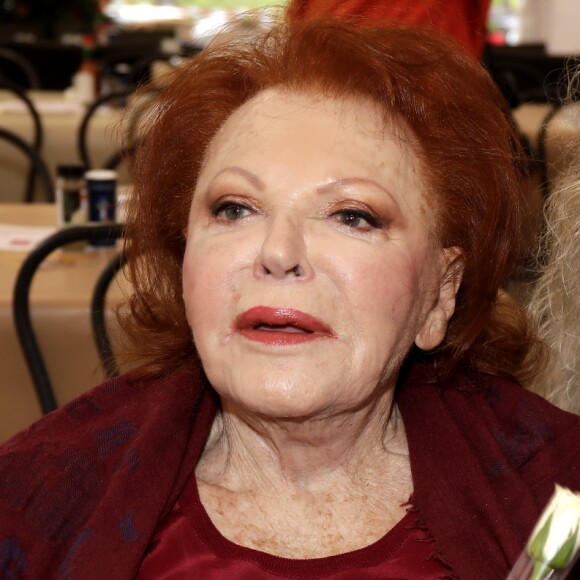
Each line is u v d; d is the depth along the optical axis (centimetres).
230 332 115
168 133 133
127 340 150
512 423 139
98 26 746
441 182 126
